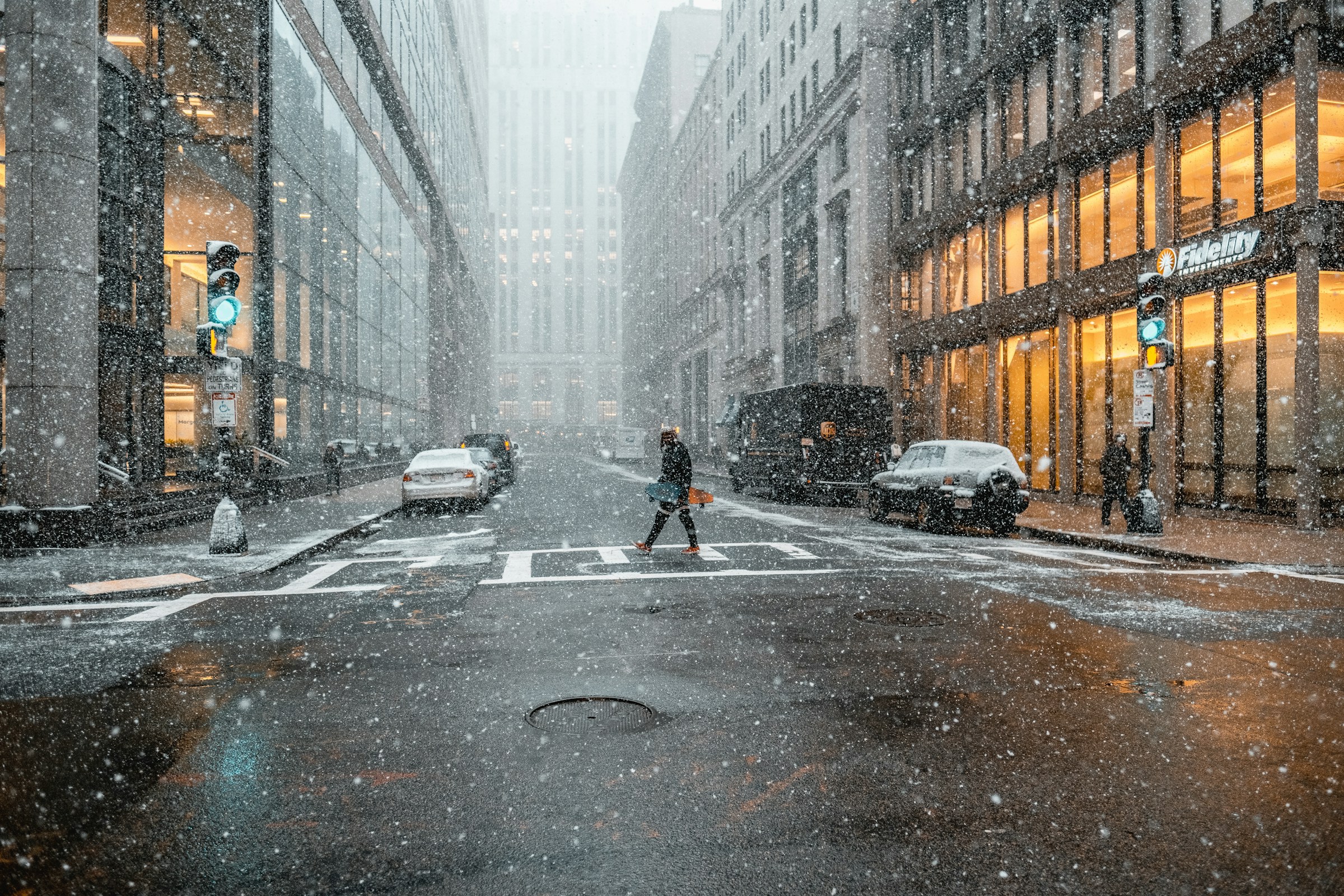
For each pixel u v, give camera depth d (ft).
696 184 220.84
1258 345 53.42
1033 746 14.71
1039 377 77.82
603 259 466.29
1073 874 10.36
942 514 50.11
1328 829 11.50
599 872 10.43
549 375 460.96
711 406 201.98
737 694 17.81
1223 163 56.49
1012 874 10.36
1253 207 53.88
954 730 15.57
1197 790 12.81
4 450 47.11
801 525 55.62
